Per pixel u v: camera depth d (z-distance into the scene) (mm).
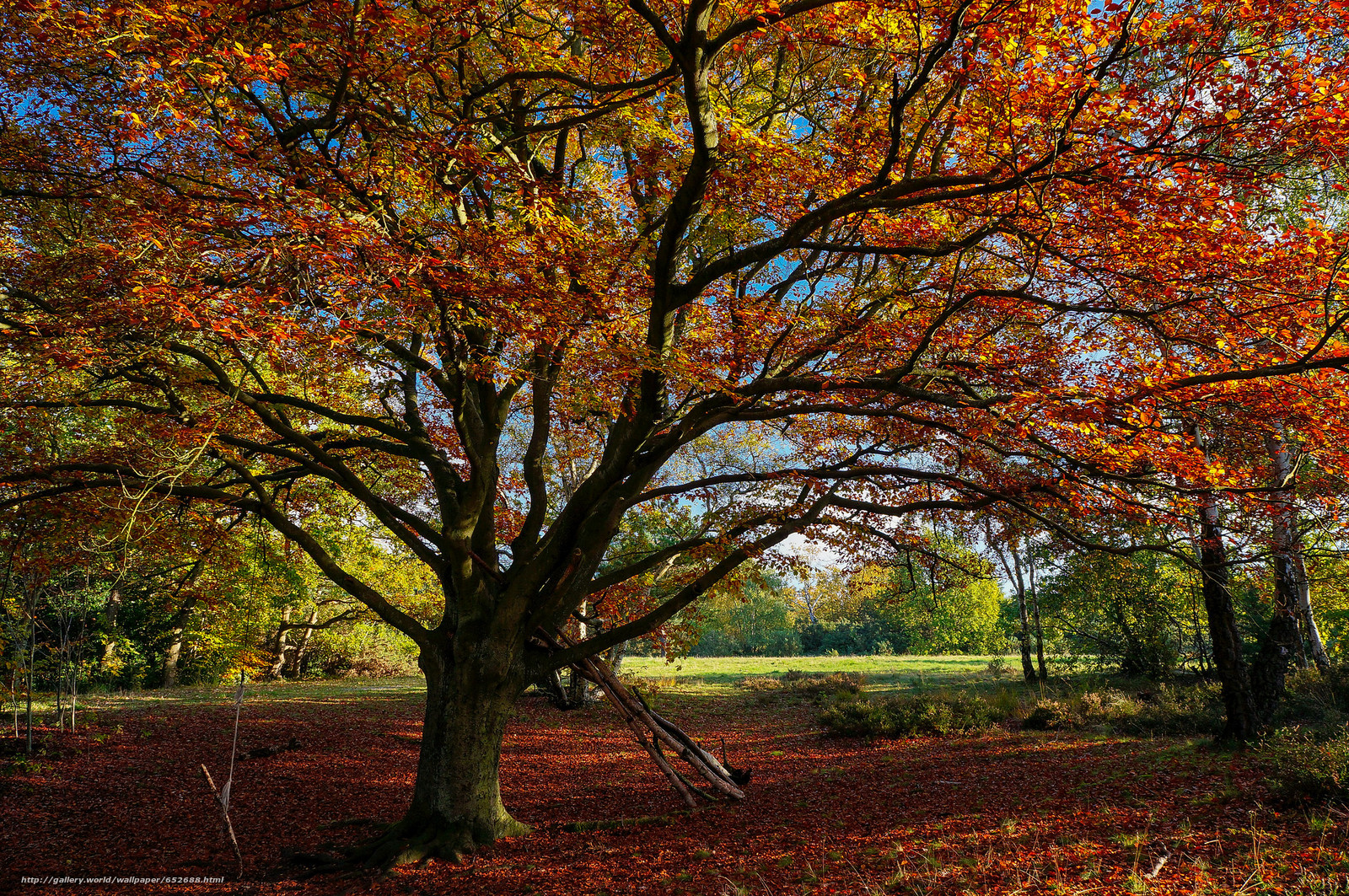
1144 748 12172
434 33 7047
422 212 8453
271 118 7074
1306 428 7383
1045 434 7727
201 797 11273
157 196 6859
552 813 10867
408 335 10844
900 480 11234
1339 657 19531
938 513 11617
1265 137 6301
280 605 25828
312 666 34281
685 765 14984
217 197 6684
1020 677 27484
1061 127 6289
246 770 13062
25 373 6789
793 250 10555
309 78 6941
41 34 6445
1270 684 11562
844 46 7270
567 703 22578
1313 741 9891
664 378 8266
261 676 29609
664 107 9219
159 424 9805
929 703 18719
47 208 8953
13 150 7465
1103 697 18172
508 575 9781
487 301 6844
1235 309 7473
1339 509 8289
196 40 5473
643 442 9133
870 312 9891
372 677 34406
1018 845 7027
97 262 6383
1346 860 5445
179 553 12680
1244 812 7176
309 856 8320
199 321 5586
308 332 6453
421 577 26172
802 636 67500
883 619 61438
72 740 13875
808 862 7289
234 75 5867
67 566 11898
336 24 6535
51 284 7691
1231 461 9703
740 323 9367
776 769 14281
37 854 8578
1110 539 14539
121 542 10961
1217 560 10797
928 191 8188
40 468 8359
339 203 6875
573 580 9867
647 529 20922
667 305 7766
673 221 7102
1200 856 6145
